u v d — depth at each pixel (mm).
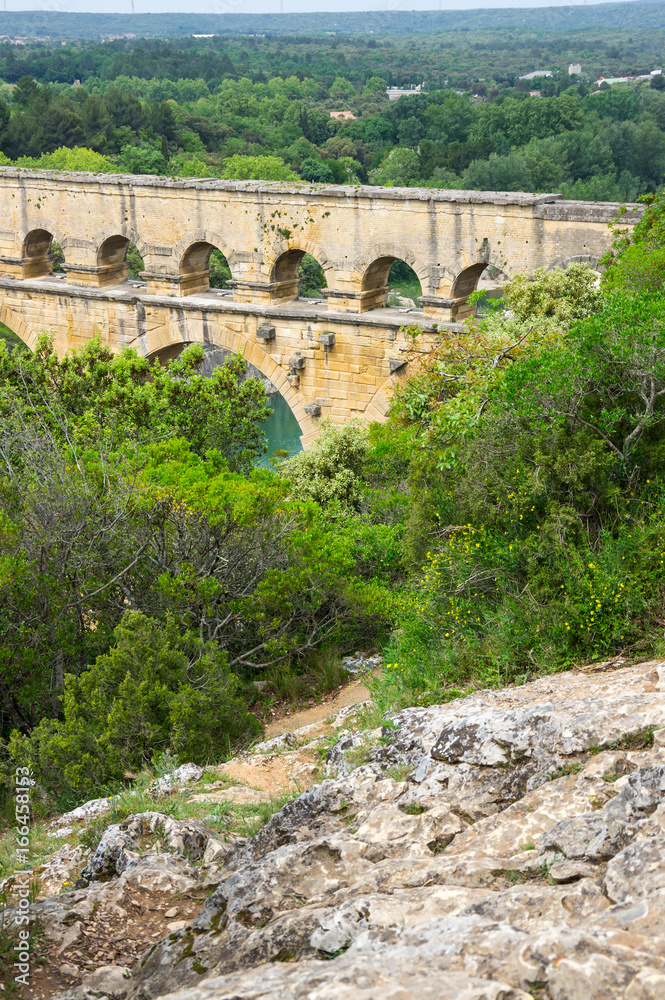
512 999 4418
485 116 151875
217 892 7383
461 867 6422
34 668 18531
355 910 5969
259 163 122062
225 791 11633
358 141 160625
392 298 99875
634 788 6359
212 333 43469
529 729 8312
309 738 13547
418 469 17359
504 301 32719
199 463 26109
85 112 128375
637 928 4863
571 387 14297
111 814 11633
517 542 13844
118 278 48375
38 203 47625
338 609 22203
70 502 20062
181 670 16172
